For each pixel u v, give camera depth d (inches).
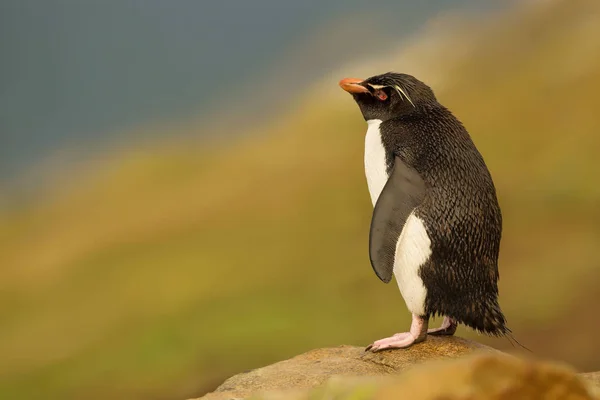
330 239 771.4
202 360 628.4
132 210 957.8
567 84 823.7
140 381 624.4
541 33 935.7
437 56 1008.9
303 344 626.5
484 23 1022.4
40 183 1209.4
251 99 1209.4
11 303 798.5
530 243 660.7
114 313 738.2
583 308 566.3
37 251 935.0
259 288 719.7
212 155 1063.0
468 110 867.4
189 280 757.3
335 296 678.5
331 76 1115.3
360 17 1210.6
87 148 1275.8
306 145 958.4
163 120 1275.8
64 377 659.4
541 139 771.4
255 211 857.5
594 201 676.1
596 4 926.4
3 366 681.0
